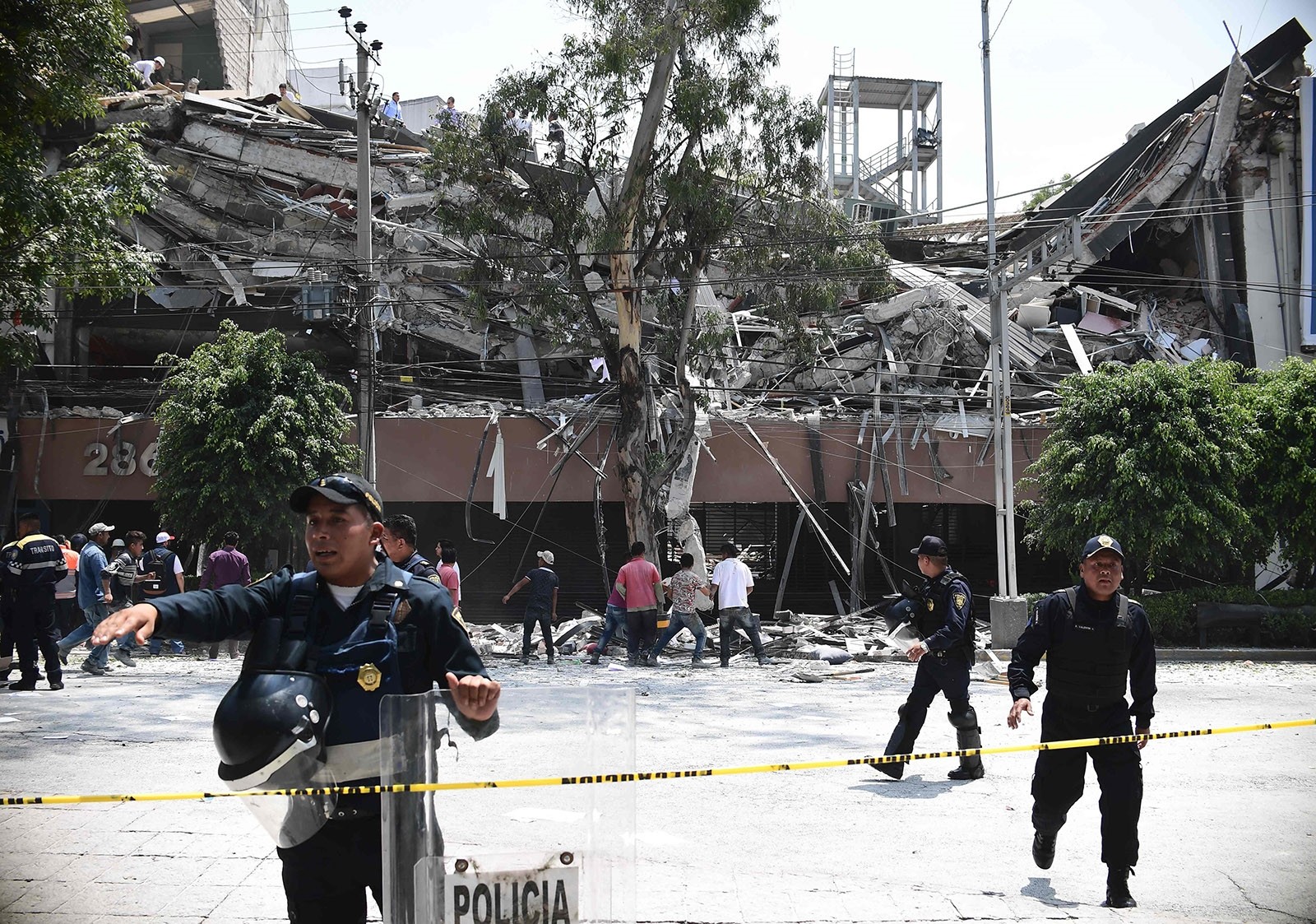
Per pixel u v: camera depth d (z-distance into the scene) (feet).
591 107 67.97
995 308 60.85
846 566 75.25
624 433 69.62
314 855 9.77
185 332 90.38
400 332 86.53
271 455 63.05
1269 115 94.02
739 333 90.79
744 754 28.55
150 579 54.70
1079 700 16.80
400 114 108.88
